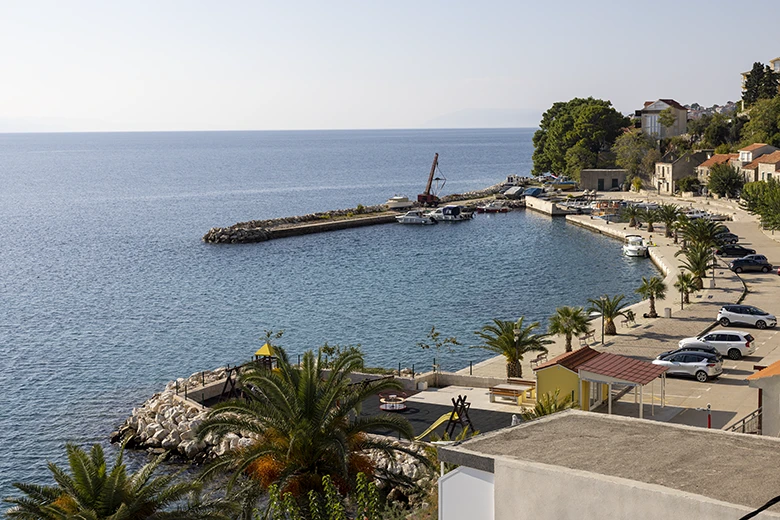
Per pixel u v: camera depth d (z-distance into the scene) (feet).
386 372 181.68
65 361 227.20
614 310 215.31
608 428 56.65
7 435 169.17
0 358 230.89
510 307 279.69
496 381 174.50
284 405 108.17
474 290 311.06
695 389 164.96
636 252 371.97
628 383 142.20
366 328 256.52
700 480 45.50
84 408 186.29
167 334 256.32
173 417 162.91
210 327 264.11
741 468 47.60
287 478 104.27
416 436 143.43
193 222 584.81
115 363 224.74
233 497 105.50
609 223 479.41
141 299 310.45
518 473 47.65
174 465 149.48
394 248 432.25
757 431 108.68
